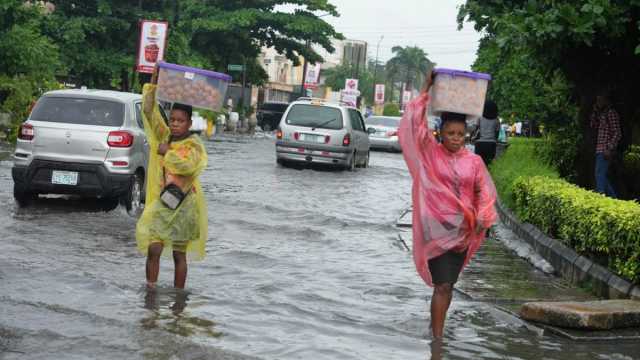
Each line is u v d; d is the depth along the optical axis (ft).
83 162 48.73
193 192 29.76
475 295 31.83
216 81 28.81
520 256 42.11
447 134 25.03
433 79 25.04
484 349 24.52
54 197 54.29
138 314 26.16
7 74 98.68
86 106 49.88
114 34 143.23
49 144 48.78
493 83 94.43
